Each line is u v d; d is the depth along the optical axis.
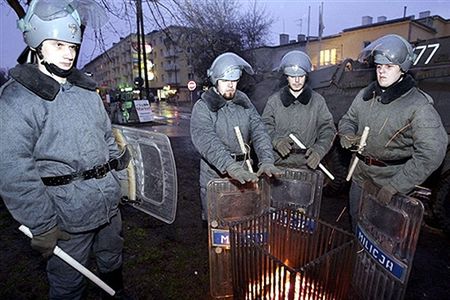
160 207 2.14
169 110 25.95
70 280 1.85
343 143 2.43
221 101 2.25
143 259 2.93
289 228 2.02
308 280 1.57
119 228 2.11
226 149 2.22
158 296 2.42
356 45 24.25
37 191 1.51
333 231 1.89
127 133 2.21
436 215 3.25
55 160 1.62
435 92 3.40
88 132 1.70
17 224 3.74
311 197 2.34
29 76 1.49
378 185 2.10
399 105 2.08
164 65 49.62
